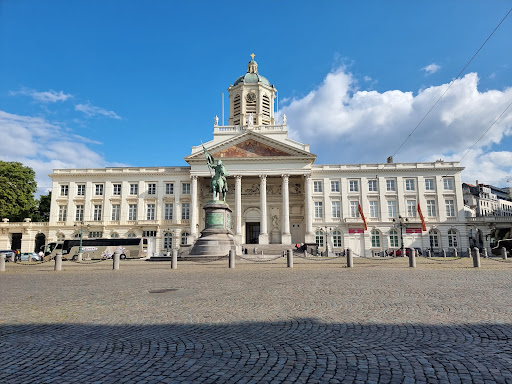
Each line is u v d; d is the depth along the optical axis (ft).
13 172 208.03
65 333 24.73
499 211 353.72
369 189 202.08
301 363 18.11
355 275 59.16
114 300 37.52
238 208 192.13
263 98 235.40
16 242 216.54
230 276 59.47
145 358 19.31
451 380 15.75
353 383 15.58
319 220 200.64
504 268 71.61
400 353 19.35
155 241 200.44
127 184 208.64
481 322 25.81
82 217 206.49
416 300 34.76
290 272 65.72
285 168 194.18
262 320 27.61
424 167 200.64
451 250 190.49
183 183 208.74
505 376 16.10
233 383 15.80
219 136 205.87
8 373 17.51
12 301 38.24
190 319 28.32
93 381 16.35
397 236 196.03
